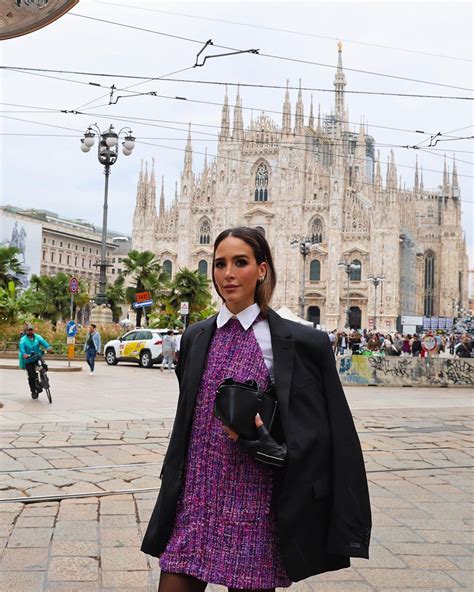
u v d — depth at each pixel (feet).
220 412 9.44
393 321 272.31
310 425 9.89
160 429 41.50
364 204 295.89
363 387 87.04
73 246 379.14
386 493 27.07
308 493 9.57
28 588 16.42
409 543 20.77
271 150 301.84
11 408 51.08
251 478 9.73
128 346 110.93
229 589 9.78
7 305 125.90
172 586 9.59
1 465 30.40
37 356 56.70
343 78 357.41
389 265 274.77
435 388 87.66
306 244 185.78
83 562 18.33
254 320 10.55
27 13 16.75
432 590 17.12
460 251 392.06
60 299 177.27
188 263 310.65
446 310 339.36
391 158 280.72
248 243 10.53
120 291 197.47
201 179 314.35
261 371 10.15
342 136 340.59
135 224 320.70
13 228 297.53
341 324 283.38
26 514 22.95
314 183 295.89
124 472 29.53
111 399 59.62
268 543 9.57
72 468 30.09
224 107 309.01
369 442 39.34
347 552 9.51
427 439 40.81
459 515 23.95
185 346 11.01
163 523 10.03
